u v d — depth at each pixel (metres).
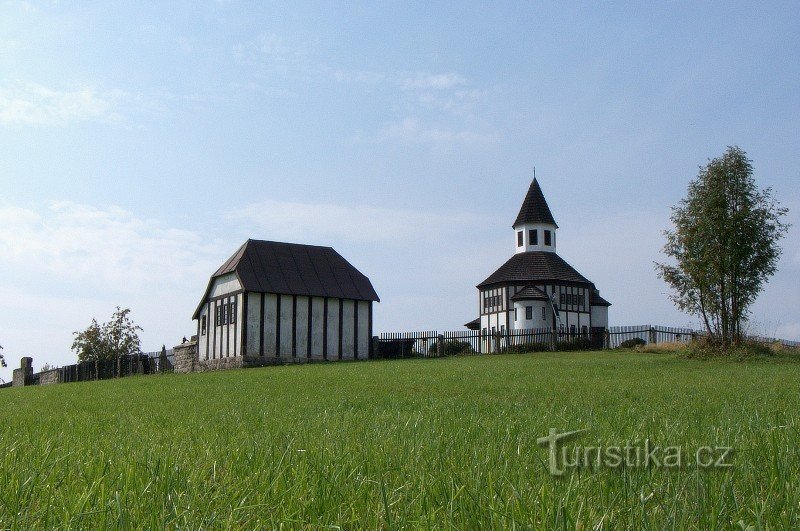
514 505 4.08
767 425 7.85
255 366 49.38
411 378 22.95
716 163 34.34
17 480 5.11
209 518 4.12
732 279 33.94
